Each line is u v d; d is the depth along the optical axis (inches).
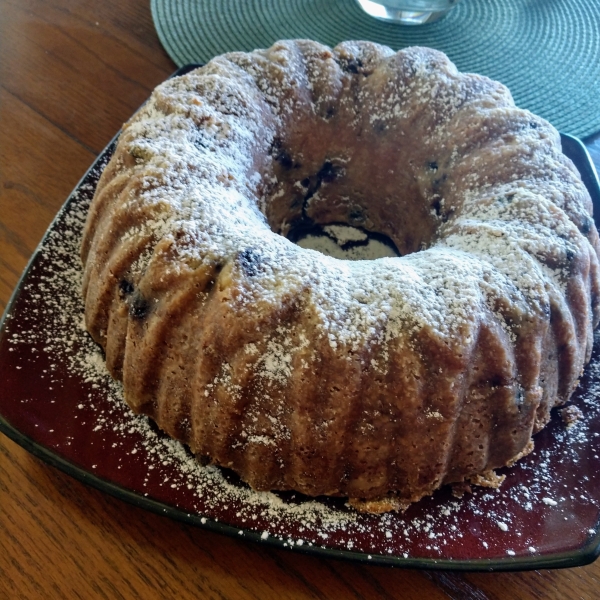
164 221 11.6
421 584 11.1
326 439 10.7
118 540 11.2
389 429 10.8
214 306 10.8
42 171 17.3
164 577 10.9
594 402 13.0
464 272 11.4
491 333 10.9
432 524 11.1
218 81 14.0
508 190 13.1
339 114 15.4
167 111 13.4
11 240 15.7
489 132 14.2
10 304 13.2
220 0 22.5
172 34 21.3
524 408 11.4
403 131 15.1
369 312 10.8
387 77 15.2
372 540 10.8
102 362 12.9
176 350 11.2
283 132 14.7
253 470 11.2
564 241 12.2
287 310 10.7
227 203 12.1
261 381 10.7
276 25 21.8
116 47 21.0
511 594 11.1
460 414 11.1
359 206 16.5
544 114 19.4
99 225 12.8
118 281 11.9
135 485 11.2
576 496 11.6
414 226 15.6
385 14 22.3
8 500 11.5
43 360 12.7
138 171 12.3
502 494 11.6
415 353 10.7
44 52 20.6
